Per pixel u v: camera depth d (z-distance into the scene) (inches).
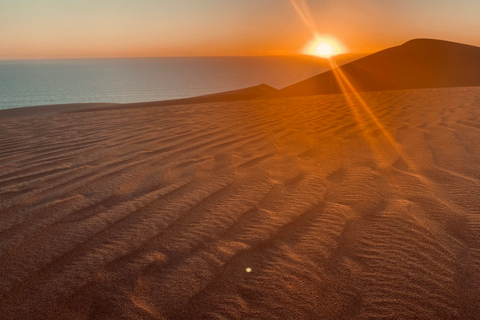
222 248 66.8
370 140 158.9
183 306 50.8
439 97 320.5
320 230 73.2
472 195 88.8
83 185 106.6
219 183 104.7
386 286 53.9
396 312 48.3
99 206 89.2
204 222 78.4
